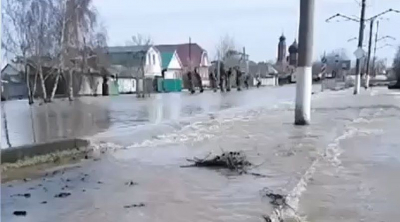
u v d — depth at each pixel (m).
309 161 6.43
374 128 10.66
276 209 4.07
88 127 12.70
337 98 25.39
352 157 6.77
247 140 8.84
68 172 6.01
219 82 56.34
